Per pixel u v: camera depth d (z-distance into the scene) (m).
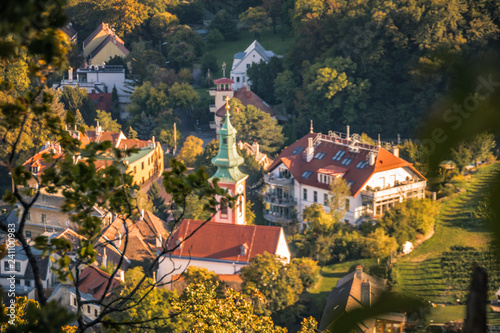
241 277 76.00
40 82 13.36
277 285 73.81
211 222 89.69
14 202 14.02
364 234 90.75
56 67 10.45
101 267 83.88
